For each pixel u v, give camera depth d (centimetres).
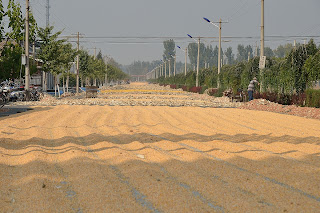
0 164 1127
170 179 965
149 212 732
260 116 2856
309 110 3034
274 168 1094
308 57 4012
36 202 782
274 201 794
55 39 6344
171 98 6244
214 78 8100
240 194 839
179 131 1936
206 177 988
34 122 2294
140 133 1834
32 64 6206
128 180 954
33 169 1052
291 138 1734
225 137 1753
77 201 795
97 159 1218
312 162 1198
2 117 2612
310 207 757
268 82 4766
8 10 5012
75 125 2162
